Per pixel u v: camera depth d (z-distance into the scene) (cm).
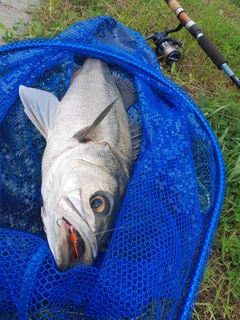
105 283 30
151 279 31
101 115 39
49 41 47
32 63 46
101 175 36
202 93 64
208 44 60
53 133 42
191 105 46
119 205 36
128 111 49
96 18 57
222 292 44
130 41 58
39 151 43
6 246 31
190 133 45
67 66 50
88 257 32
